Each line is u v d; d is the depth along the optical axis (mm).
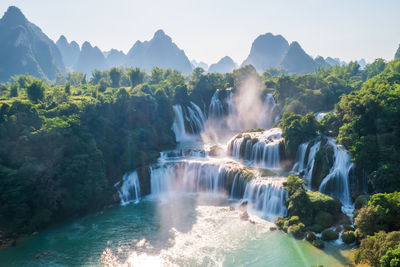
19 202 56406
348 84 132125
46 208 58469
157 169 74750
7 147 61438
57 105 83688
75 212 61969
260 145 76750
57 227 57469
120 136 82812
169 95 119125
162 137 97250
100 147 76750
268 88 136875
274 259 43719
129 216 61188
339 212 51938
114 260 46062
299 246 46000
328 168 61125
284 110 106938
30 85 87312
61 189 61125
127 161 76188
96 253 48156
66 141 66500
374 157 57000
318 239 45938
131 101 91438
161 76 152500
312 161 65188
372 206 43312
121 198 69000
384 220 41844
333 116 74062
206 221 56875
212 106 130500
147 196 72438
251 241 49000
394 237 35719
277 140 77188
